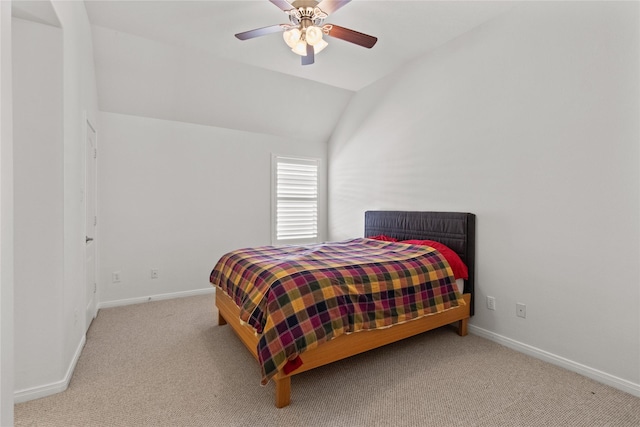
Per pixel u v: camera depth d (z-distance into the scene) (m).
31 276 1.83
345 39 2.37
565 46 2.17
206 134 4.01
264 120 4.30
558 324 2.21
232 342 2.59
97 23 2.76
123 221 3.54
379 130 3.93
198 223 3.98
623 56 1.89
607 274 1.98
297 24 2.33
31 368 1.82
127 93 3.42
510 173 2.51
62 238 1.90
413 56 3.35
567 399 1.82
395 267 2.31
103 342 2.57
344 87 4.17
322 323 1.81
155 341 2.60
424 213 3.18
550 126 2.25
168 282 3.81
